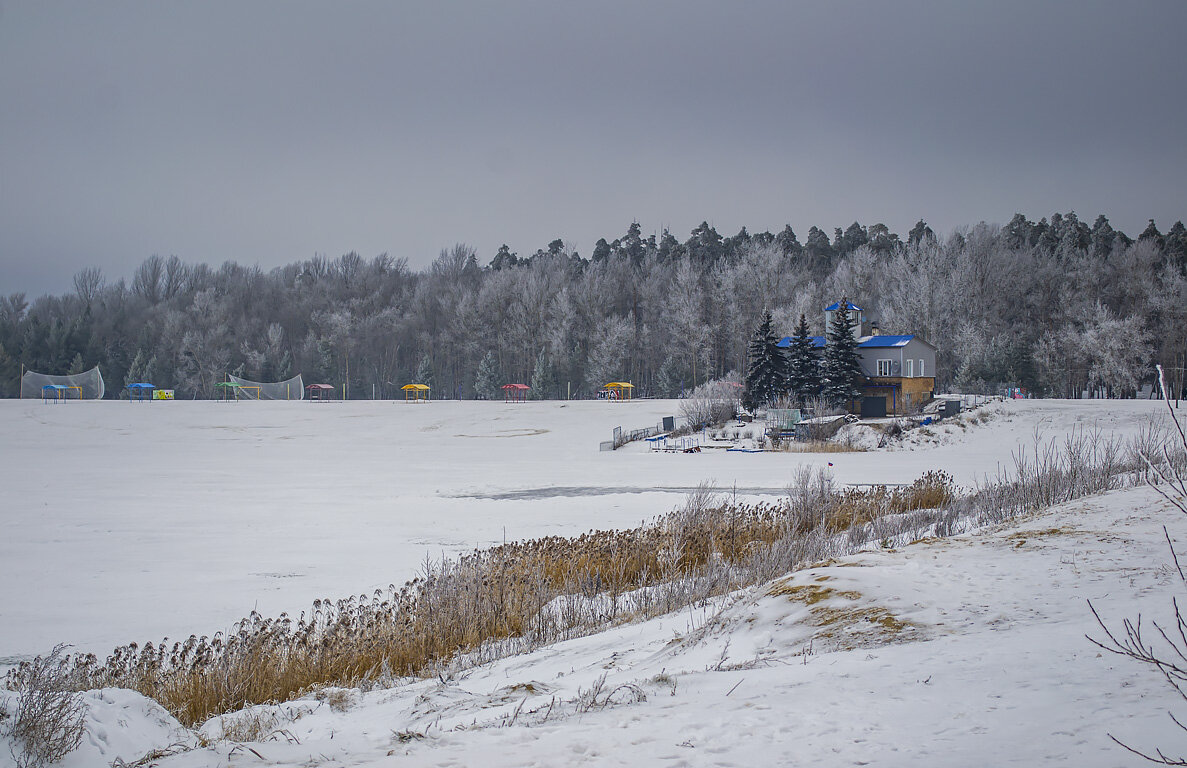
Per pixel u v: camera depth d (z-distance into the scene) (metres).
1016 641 5.41
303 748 4.70
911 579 7.68
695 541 14.42
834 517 15.80
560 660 8.19
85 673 8.03
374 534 19.64
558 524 20.83
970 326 88.31
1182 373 82.94
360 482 33.22
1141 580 6.90
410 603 10.84
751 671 5.56
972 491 20.41
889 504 17.92
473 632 10.09
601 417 74.19
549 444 59.38
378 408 88.38
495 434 67.56
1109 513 10.74
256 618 10.05
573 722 4.61
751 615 7.43
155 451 54.75
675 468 38.12
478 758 3.97
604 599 11.84
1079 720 3.72
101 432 70.56
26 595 13.36
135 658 8.76
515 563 13.05
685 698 4.96
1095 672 4.52
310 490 30.42
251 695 8.02
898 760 3.43
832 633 6.37
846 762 3.48
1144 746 3.26
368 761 4.14
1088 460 17.34
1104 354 82.75
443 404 91.75
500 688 6.72
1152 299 89.94
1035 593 6.85
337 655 9.01
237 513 23.75
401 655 9.29
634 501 25.12
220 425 75.69
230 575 14.95
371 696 7.60
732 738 3.99
